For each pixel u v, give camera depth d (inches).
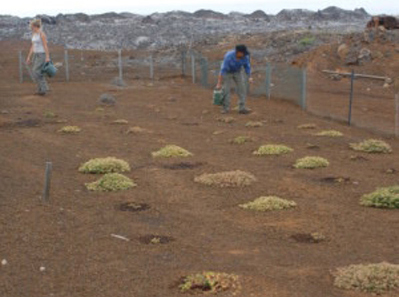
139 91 818.2
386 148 435.2
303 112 639.8
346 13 3250.5
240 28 2434.8
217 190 325.1
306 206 296.8
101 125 536.4
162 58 1419.8
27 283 200.5
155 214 282.0
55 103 679.1
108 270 211.5
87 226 260.4
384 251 233.3
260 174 360.8
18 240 239.8
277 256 227.3
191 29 2367.1
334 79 974.4
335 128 543.8
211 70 1035.9
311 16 3115.2
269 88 740.7
